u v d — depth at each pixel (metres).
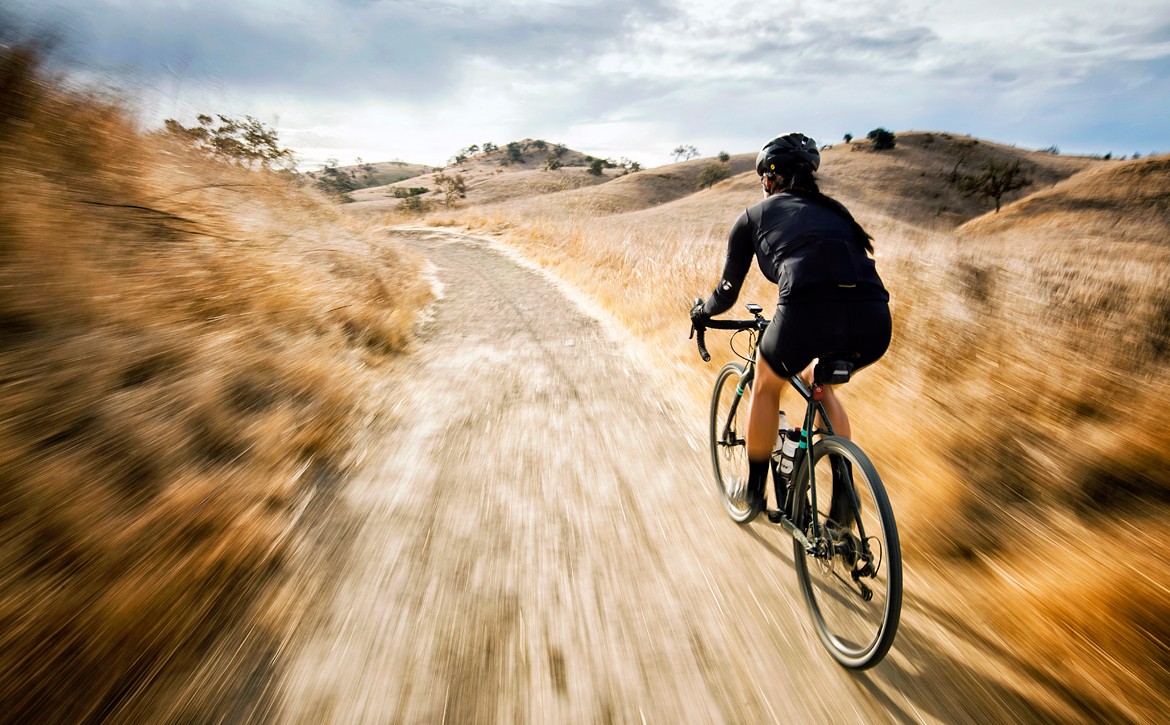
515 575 2.51
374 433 3.94
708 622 2.23
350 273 7.24
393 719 1.78
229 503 2.61
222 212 5.90
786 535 2.80
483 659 2.04
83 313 3.35
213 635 2.04
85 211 4.09
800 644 2.12
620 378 5.22
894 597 1.76
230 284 4.68
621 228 16.39
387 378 5.07
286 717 1.76
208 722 1.72
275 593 2.29
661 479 3.38
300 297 5.32
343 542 2.71
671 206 69.19
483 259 13.76
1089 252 9.29
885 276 5.60
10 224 3.32
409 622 2.21
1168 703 1.78
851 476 2.09
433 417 4.30
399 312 6.89
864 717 1.80
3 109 4.09
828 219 2.23
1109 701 1.80
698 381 4.93
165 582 2.07
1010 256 6.87
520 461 3.61
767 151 2.44
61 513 2.16
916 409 3.45
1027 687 1.88
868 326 2.12
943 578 2.39
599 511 3.03
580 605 2.32
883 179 84.50
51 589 1.94
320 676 1.93
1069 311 4.45
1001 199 79.06
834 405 2.38
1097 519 2.54
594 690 1.92
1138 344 3.78
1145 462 2.66
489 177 132.25
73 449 2.51
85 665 1.79
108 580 2.04
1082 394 3.22
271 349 4.22
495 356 5.91
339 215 11.42
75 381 2.88
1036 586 2.23
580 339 6.58
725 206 61.59
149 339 3.47
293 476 3.15
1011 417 3.17
